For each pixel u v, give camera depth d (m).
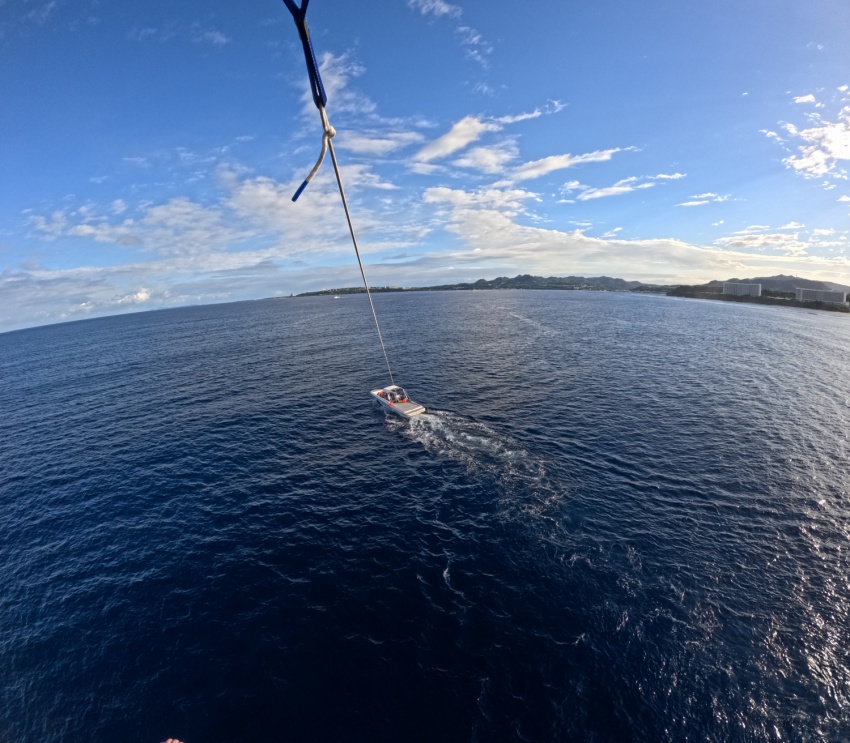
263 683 18.53
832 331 113.81
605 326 122.69
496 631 20.41
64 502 33.94
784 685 17.59
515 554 25.30
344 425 46.59
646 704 17.02
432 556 25.52
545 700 17.30
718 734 15.95
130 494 34.50
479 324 131.00
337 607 22.27
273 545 27.36
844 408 49.31
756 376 63.97
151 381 71.44
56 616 22.78
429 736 16.19
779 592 22.17
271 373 71.94
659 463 35.97
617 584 22.83
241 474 36.75
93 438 46.84
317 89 6.58
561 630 20.30
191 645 20.59
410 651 19.64
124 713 17.66
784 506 29.59
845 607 21.20
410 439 42.03
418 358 79.69
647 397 53.56
